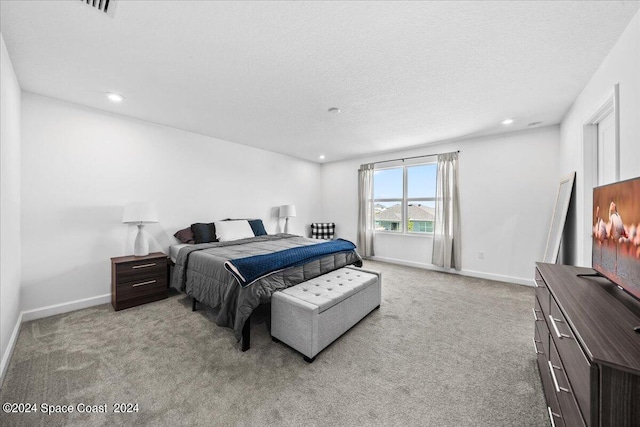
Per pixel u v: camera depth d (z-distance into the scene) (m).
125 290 2.71
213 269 2.39
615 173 1.63
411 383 1.58
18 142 2.23
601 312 1.01
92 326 2.31
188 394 1.48
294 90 2.36
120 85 2.28
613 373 0.68
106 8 1.38
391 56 1.83
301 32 1.58
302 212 5.74
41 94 2.46
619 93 1.62
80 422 1.27
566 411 0.95
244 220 4.20
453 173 4.14
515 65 1.93
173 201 3.54
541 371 1.55
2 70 1.65
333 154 5.23
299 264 2.47
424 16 1.43
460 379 1.62
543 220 3.45
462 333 2.22
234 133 3.79
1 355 1.63
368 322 2.43
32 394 1.46
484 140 3.89
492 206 3.84
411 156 4.73
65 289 2.64
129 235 3.09
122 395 1.46
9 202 1.89
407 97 2.50
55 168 2.58
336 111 2.87
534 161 3.50
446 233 4.18
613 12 1.40
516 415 1.33
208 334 2.19
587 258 2.30
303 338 1.84
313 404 1.41
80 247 2.74
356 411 1.36
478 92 2.40
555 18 1.44
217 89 2.35
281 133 3.77
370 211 5.27
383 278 3.92
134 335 2.16
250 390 1.52
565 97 2.50
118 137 3.01
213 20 1.48
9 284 1.88
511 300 3.00
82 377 1.61
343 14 1.42
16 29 1.54
